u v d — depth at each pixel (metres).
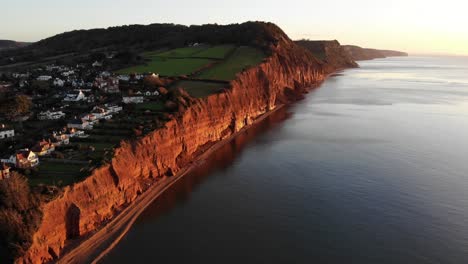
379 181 89.88
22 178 63.78
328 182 90.12
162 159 94.62
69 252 62.12
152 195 85.12
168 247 65.25
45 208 59.75
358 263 60.34
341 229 69.88
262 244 65.69
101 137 90.12
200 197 84.38
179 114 107.19
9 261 53.88
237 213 76.62
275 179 93.06
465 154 108.00
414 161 102.88
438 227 70.00
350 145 118.62
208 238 67.81
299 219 73.62
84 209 67.19
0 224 55.81
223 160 108.50
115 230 70.00
